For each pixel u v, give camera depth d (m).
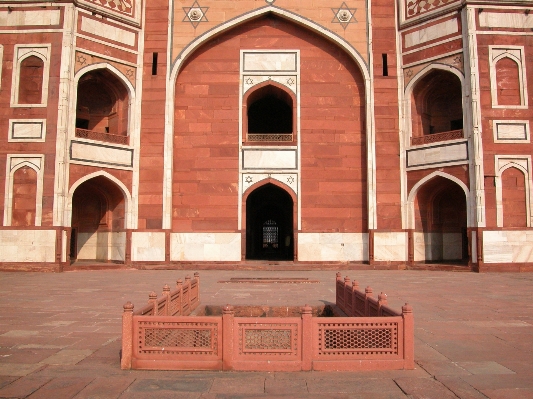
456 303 5.39
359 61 10.34
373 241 9.95
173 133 10.23
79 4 9.36
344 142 10.38
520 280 7.67
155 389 2.54
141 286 6.88
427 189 10.06
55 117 8.98
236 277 8.21
